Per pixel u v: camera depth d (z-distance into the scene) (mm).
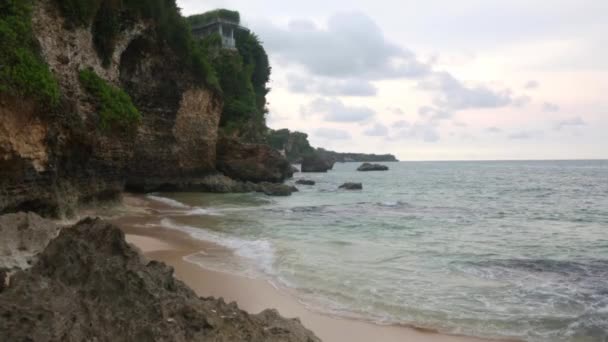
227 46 58406
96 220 6859
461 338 7566
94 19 22594
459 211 30328
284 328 6020
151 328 4945
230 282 10406
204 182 40938
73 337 4539
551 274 12164
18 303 4812
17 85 13844
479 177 82812
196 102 39875
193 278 10594
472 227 22219
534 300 9703
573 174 91125
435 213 28984
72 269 5758
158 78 34594
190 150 40312
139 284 5660
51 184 16250
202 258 12891
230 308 6289
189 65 38312
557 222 24828
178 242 15242
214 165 44812
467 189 53406
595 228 22406
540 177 80938
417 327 8016
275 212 27047
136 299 5441
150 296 5531
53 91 15617
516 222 24578
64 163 17766
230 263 12414
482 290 10438
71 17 19391
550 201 38469
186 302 5750
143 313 5254
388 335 7621
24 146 14492
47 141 15828
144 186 36312
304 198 38625
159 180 37375
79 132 18219
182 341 4965
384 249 15398
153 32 32250
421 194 45656
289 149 145250
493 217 27016
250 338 5461
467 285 10875
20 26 14578
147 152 35312
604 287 10820
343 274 11609
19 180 14516
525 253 15188
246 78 58125
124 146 23344
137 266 6113
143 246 14180
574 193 47000
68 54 18984
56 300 5051
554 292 10328
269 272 11562
